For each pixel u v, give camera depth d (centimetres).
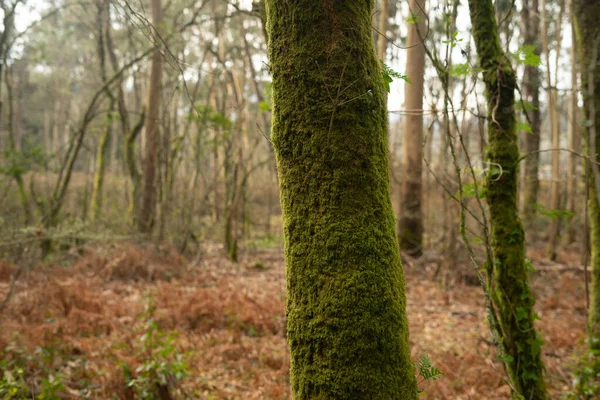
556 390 401
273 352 495
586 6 361
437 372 189
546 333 548
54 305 597
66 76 2319
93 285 765
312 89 145
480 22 286
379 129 150
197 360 469
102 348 472
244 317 588
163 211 1038
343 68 143
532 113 1172
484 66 285
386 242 147
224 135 988
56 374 392
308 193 146
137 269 860
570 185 1151
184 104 1355
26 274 657
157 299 677
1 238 577
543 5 955
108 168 2466
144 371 378
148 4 1125
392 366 143
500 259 276
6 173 979
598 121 360
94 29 1297
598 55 354
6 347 427
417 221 1070
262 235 1536
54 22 1600
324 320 141
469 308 702
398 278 150
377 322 140
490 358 461
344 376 138
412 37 912
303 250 146
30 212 966
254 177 1427
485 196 288
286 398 389
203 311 592
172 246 997
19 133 1930
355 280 140
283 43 149
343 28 145
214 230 1361
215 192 1286
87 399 362
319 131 144
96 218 1148
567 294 758
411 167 1056
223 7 981
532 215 1287
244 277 918
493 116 271
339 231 141
